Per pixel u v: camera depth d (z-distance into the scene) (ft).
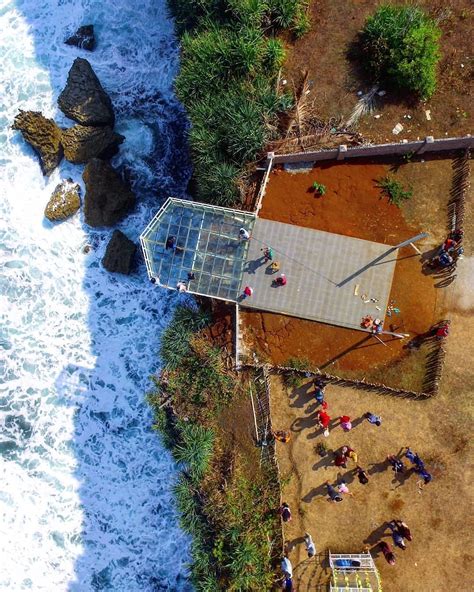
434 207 66.18
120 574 75.31
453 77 67.15
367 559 64.69
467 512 65.21
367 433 66.39
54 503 76.74
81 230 79.97
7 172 81.87
